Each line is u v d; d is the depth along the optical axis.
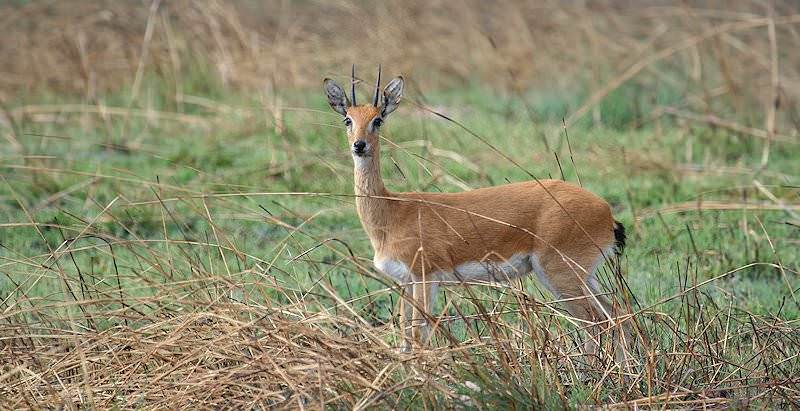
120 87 20.44
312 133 17.23
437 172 14.74
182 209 13.98
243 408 7.91
